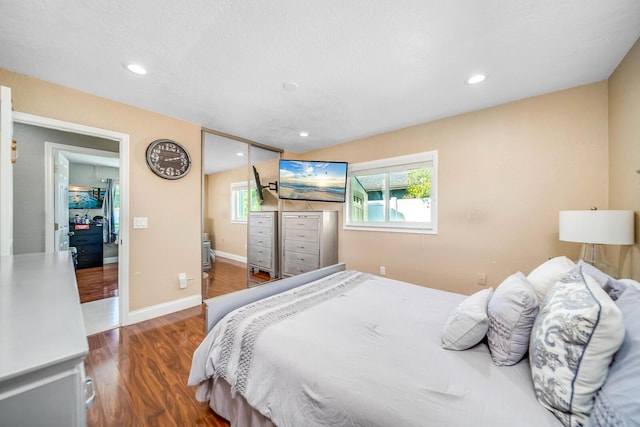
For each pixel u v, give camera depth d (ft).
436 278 9.86
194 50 5.62
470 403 2.60
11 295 2.32
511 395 2.73
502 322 3.43
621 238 5.30
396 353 3.49
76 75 6.59
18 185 9.04
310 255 12.62
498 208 8.49
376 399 2.73
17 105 6.44
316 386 3.06
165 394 5.12
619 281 3.68
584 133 7.13
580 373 2.42
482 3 4.34
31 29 4.92
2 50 5.57
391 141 11.12
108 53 5.71
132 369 5.92
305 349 3.55
